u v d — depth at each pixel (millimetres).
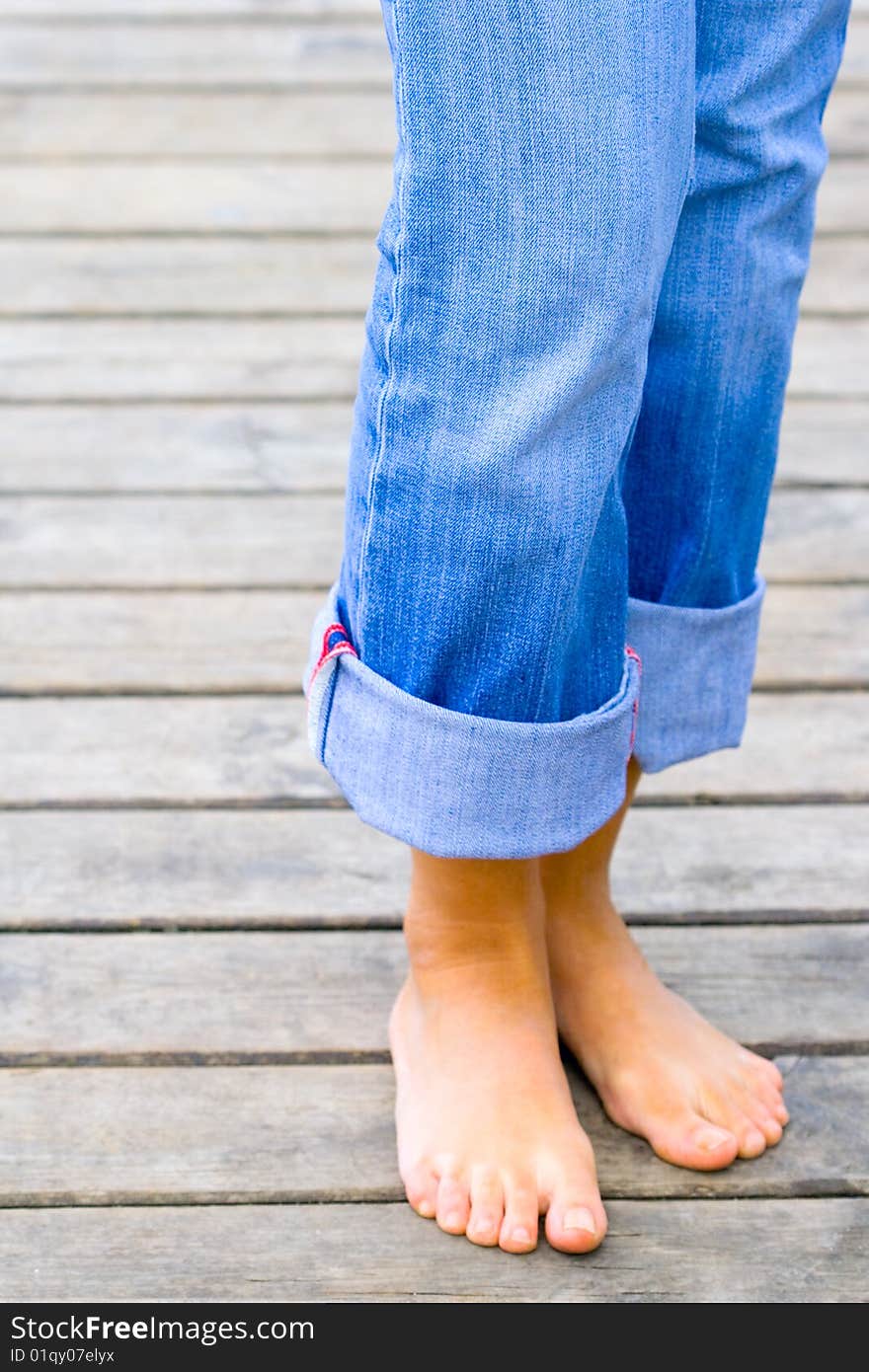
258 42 3514
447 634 1446
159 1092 1649
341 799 1874
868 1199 1595
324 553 2141
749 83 1486
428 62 1377
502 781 1471
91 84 3314
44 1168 1604
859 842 1842
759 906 1783
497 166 1384
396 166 1401
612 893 1790
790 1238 1570
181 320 2584
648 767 1615
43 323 2566
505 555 1427
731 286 1519
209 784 1883
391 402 1422
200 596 2080
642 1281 1544
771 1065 1646
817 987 1724
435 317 1403
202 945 1750
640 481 1564
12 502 2189
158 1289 1541
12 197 2906
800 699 1983
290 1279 1544
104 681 1980
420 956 1602
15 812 1853
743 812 1866
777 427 1570
